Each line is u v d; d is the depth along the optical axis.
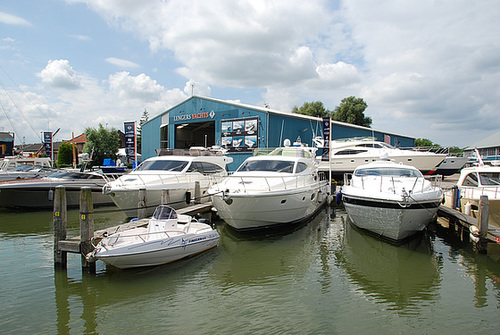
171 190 12.20
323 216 13.34
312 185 11.70
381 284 6.60
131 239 7.49
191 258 7.98
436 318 5.28
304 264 7.70
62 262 7.14
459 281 6.76
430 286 6.52
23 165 20.27
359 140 21.31
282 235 10.23
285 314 5.39
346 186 10.95
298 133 24.11
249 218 9.77
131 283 6.55
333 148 20.42
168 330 4.90
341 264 7.71
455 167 23.55
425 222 9.37
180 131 31.61
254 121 22.34
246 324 5.07
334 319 5.24
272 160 11.80
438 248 8.98
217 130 24.67
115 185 11.55
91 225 7.06
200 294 6.11
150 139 31.91
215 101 24.86
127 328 4.95
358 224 10.08
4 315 5.30
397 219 8.56
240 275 7.02
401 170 10.75
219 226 11.48
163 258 7.34
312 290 6.31
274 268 7.43
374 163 11.39
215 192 9.89
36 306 5.60
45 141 28.33
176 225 7.94
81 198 6.97
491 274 7.13
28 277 6.81
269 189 9.67
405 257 8.20
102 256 6.43
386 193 8.79
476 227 8.62
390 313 5.43
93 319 5.20
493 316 5.35
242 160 23.03
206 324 5.07
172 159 13.71
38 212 14.33
